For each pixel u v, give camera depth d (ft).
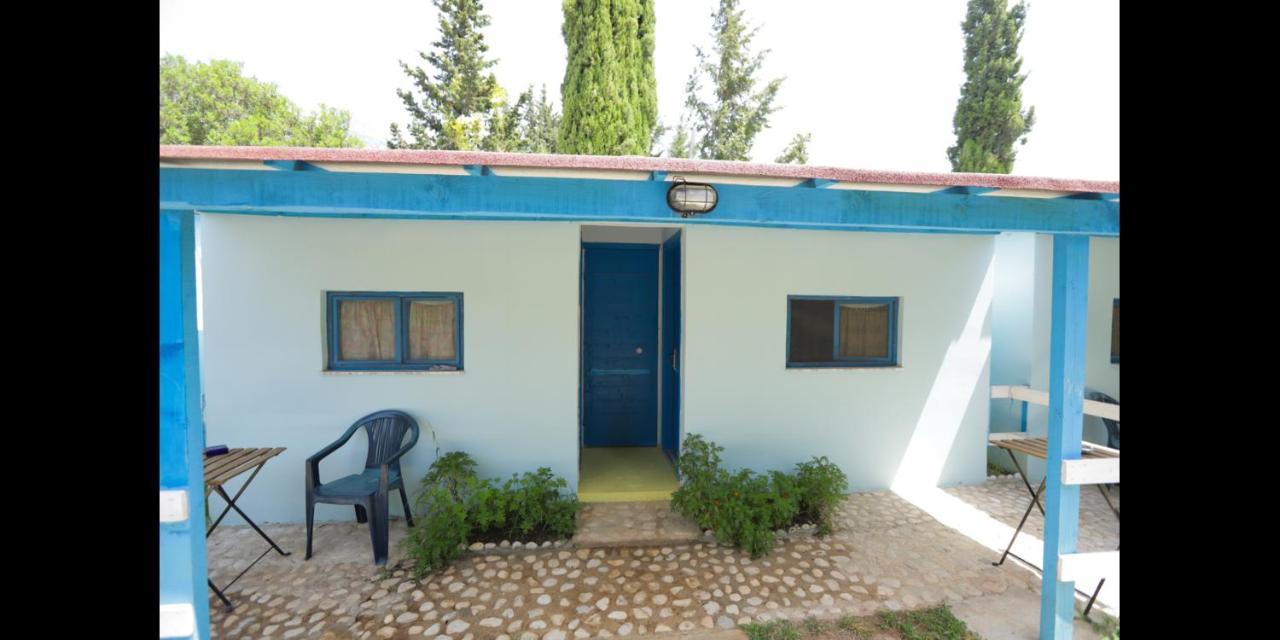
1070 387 9.32
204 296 13.91
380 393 14.47
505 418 14.88
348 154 6.83
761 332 16.02
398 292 14.53
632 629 9.93
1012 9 44.68
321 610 10.44
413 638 9.65
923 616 10.30
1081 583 11.59
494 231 14.69
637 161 7.29
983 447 17.47
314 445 14.33
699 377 15.79
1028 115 45.37
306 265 14.14
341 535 13.61
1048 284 17.43
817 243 16.20
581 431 18.78
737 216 8.08
